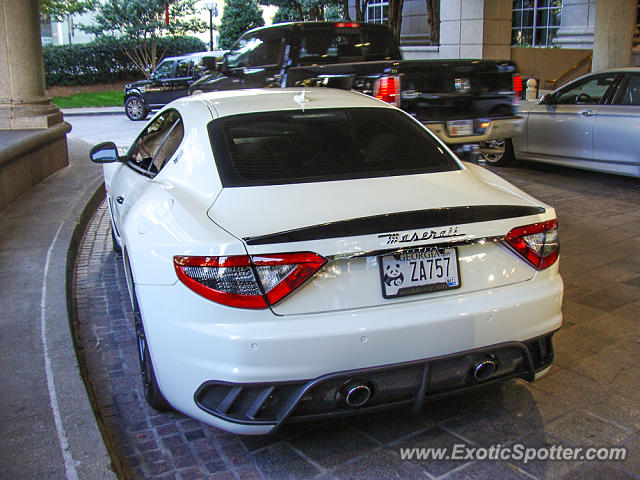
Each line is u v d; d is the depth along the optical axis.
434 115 7.33
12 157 7.23
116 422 3.30
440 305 2.79
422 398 2.82
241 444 3.08
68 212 7.06
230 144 3.34
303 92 4.05
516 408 3.36
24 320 4.15
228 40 36.25
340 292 2.69
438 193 3.09
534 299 2.96
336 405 2.75
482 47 17.75
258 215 2.80
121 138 15.62
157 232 2.94
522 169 10.22
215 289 2.62
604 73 8.81
